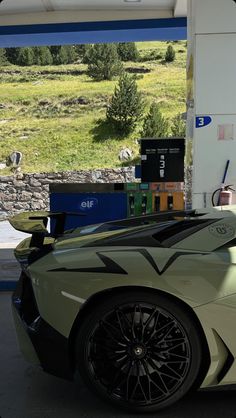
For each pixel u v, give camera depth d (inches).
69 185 236.5
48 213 154.6
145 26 369.1
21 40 398.6
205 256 111.4
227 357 106.4
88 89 986.7
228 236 116.6
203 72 223.6
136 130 880.9
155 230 127.5
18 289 127.6
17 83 1018.7
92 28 371.2
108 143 863.1
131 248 117.6
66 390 123.5
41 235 129.7
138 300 108.6
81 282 109.3
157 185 233.5
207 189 228.2
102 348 110.1
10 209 664.4
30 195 666.8
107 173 690.2
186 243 116.6
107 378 110.4
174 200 233.1
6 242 395.9
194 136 227.0
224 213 135.3
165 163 239.0
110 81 1010.7
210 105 224.8
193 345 106.7
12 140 874.8
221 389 108.7
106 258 112.7
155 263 109.7
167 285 106.3
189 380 107.3
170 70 1061.8
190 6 253.1
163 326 108.5
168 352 108.3
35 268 115.4
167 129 845.8
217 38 221.6
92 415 110.5
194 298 105.5
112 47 1027.9
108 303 109.0
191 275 106.9
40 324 111.7
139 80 1034.7
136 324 109.3
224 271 107.4
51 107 951.0
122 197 234.4
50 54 1075.3
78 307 108.8
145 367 109.3
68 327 109.3
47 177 671.8
